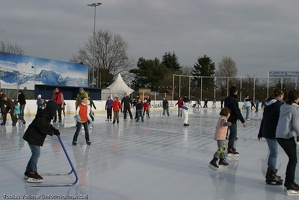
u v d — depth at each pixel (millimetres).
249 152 9352
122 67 59031
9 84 29188
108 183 5793
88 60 57562
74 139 10156
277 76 45281
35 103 23031
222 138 7117
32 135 5684
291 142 5340
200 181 6066
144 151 9289
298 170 7137
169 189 5504
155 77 65750
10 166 7062
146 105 24516
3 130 13875
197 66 83062
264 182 6062
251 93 47938
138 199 4926
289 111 5270
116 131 14500
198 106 44000
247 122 21672
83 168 6961
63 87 34781
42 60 33125
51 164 7285
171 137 12672
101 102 30375
